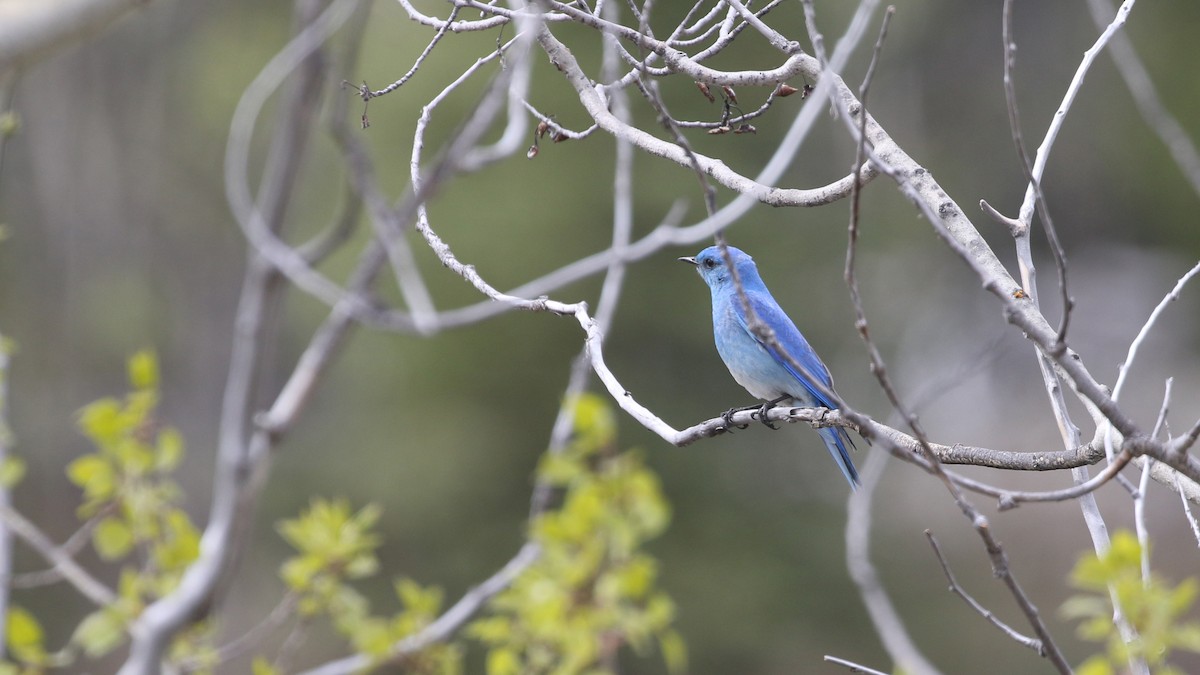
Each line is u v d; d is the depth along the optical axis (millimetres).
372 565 6715
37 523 21641
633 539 6410
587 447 6707
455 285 18391
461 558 19141
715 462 18938
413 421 19328
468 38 17719
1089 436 20938
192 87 25734
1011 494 3502
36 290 23328
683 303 18188
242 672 19359
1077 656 19094
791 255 18609
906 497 24047
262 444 6836
